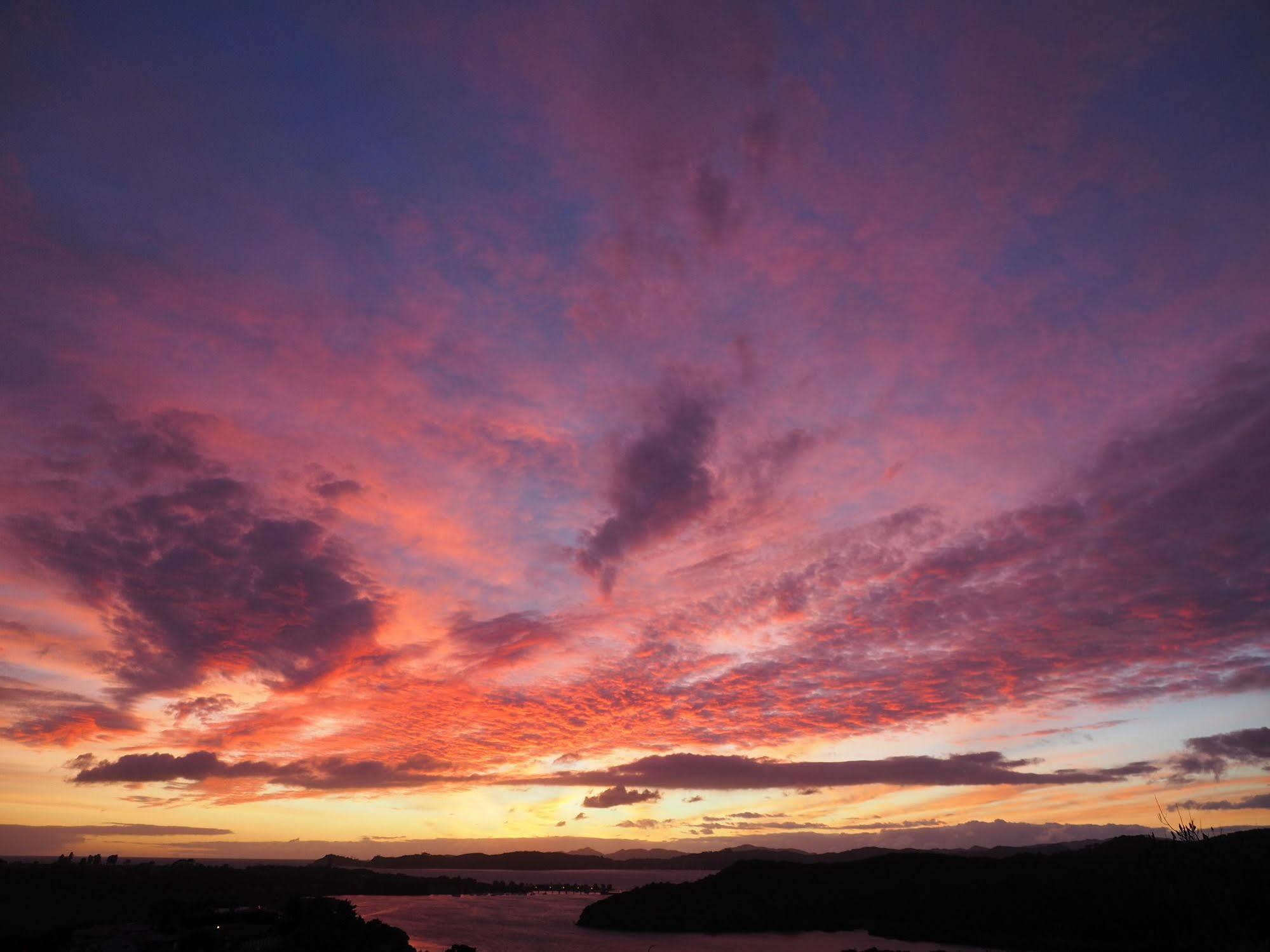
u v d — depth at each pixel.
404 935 154.75
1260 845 139.75
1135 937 130.38
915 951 145.50
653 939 187.75
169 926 142.50
